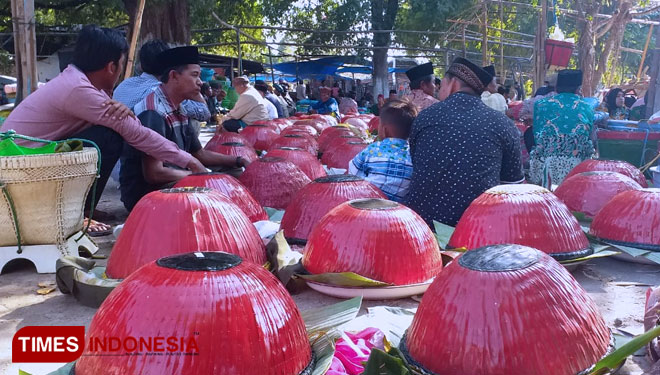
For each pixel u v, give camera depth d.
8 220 3.73
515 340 2.00
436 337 2.12
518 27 23.67
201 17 17.34
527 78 27.30
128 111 4.57
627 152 7.42
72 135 4.57
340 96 22.92
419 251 3.07
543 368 1.99
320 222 3.24
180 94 5.34
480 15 21.27
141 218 3.11
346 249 3.06
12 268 3.93
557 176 6.45
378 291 3.02
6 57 17.84
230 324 1.89
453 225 4.01
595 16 14.45
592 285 3.39
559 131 6.42
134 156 5.11
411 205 4.17
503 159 4.16
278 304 2.05
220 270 2.02
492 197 3.44
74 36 18.56
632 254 3.59
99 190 4.83
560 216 3.39
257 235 3.32
